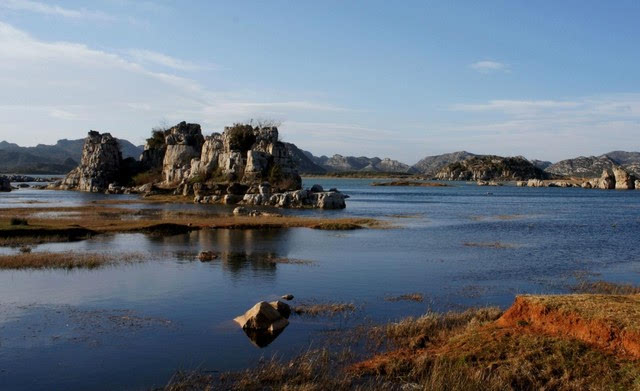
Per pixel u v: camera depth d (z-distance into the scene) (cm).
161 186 15638
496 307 2441
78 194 14800
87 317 2353
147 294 2800
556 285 3141
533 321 1922
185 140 17550
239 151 14000
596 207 11850
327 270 3566
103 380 1666
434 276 3397
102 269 3466
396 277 3353
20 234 4888
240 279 3228
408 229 6362
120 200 11775
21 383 1639
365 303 2653
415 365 1755
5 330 2159
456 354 1806
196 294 2816
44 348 1955
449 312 2380
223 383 1638
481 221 7706
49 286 2953
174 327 2220
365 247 4716
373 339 2052
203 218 7162
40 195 14025
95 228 5634
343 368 1755
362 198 15375
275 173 13212
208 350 1942
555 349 1720
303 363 1747
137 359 1848
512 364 1692
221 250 4403
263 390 1580
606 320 1730
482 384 1584
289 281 3192
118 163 18275
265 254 4222
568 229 6612
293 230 6000
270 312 2238
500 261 4031
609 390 1517
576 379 1587
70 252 4119
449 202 13525
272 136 14425
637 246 5000
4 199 11844
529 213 9631
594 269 3738
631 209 11106
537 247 4866
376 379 1666
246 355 1886
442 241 5231
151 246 4575
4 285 2967
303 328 2212
